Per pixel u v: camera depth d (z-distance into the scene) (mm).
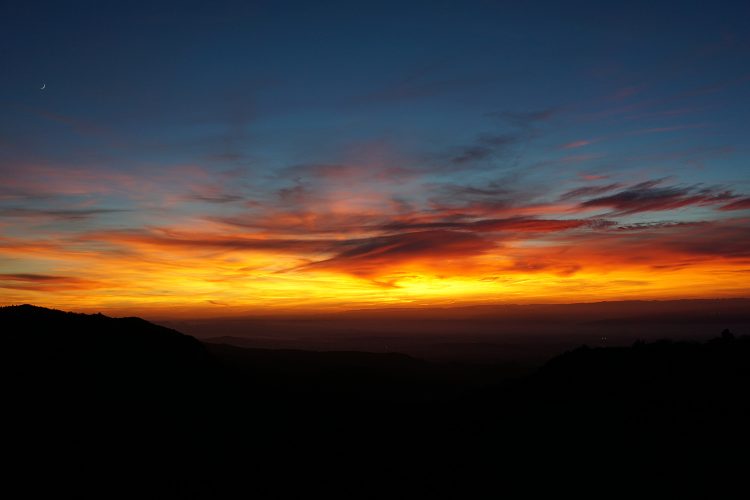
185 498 26578
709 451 23016
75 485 25750
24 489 24547
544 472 25328
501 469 26969
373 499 26734
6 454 26844
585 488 22984
